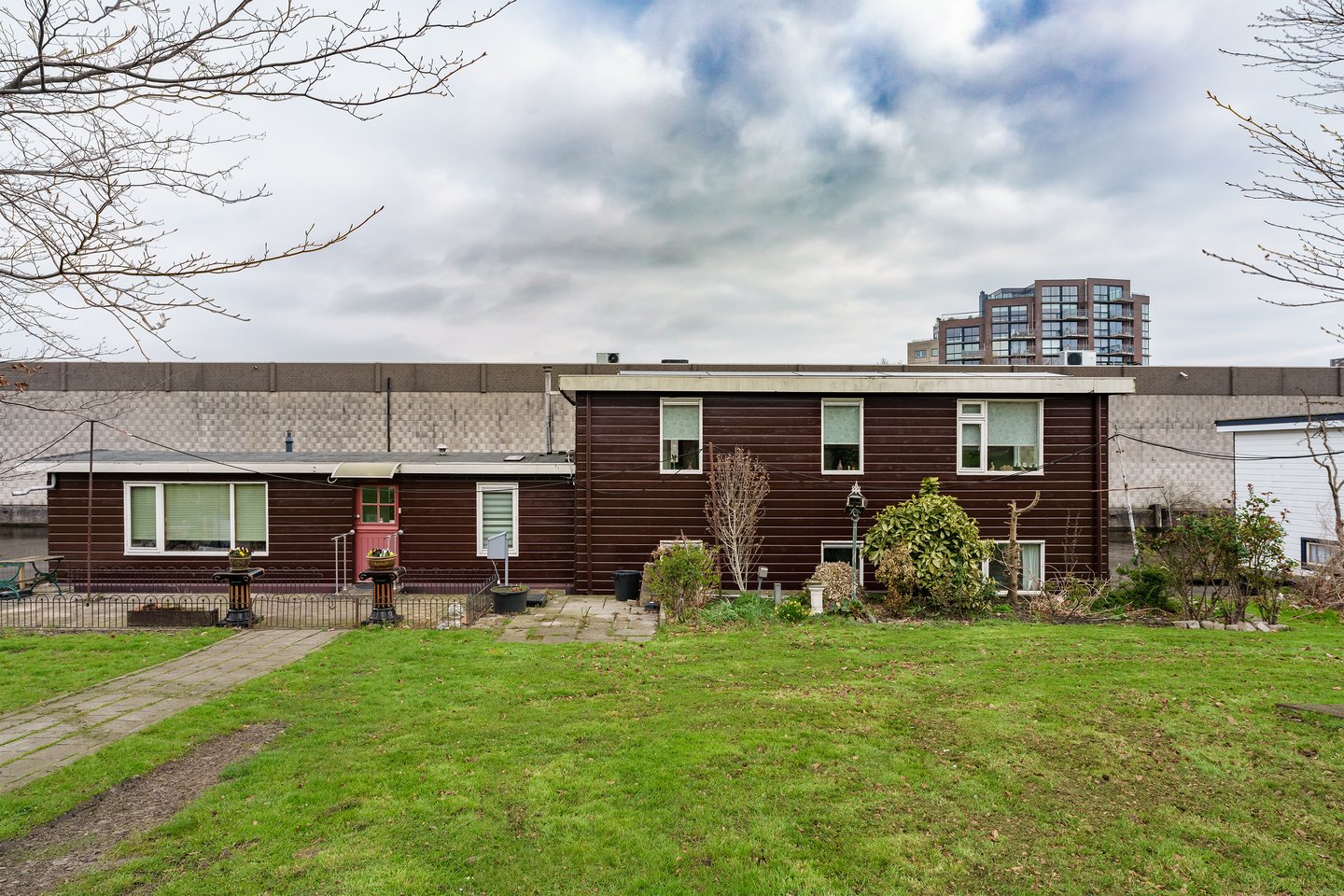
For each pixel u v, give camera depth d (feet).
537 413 89.61
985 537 49.80
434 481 51.93
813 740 21.80
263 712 24.56
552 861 15.20
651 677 28.81
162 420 87.51
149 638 35.42
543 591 50.70
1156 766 20.02
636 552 49.80
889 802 17.95
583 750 21.01
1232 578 41.29
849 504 43.52
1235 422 65.57
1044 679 27.96
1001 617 42.06
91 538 51.06
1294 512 60.34
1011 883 14.66
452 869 14.88
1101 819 17.22
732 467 47.80
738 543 46.80
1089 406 50.21
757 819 17.06
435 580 51.75
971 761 20.39
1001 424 50.42
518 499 52.01
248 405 88.43
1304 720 23.31
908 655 32.17
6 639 35.27
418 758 20.44
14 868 14.75
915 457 50.08
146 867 14.79
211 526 51.52
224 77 11.71
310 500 51.72
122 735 22.49
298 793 18.13
